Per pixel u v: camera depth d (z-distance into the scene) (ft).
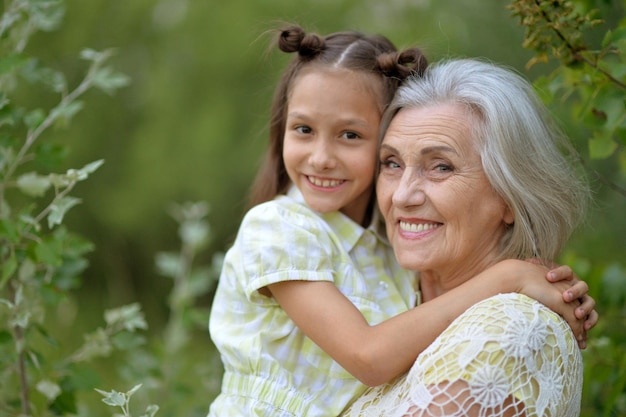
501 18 17.31
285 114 9.44
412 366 7.54
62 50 31.35
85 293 31.78
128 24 32.35
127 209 32.01
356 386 8.20
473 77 8.02
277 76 12.12
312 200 8.76
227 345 8.61
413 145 7.93
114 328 10.58
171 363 13.65
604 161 14.96
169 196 31.91
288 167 8.93
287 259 8.25
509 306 7.28
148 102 32.27
